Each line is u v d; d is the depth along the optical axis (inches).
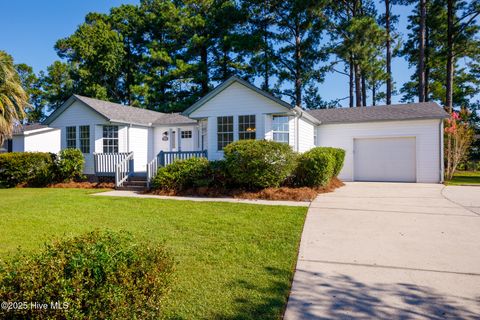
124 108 688.4
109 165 558.3
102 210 293.1
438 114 549.6
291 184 425.7
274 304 115.1
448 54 860.6
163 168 430.0
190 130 663.1
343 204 315.6
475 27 822.5
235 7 1029.2
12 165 537.6
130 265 86.5
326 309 112.7
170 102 1173.7
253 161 376.2
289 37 986.7
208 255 166.2
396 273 144.5
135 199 362.9
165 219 252.8
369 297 121.8
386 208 292.5
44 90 1408.7
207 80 1148.5
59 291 72.7
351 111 668.1
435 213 268.5
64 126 621.6
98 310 74.9
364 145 601.9
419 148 560.7
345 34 869.8
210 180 408.5
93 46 1153.4
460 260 159.5
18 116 553.9
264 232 211.5
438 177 546.6
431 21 900.6
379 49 869.8
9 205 323.9
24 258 84.9
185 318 105.1
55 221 247.1
